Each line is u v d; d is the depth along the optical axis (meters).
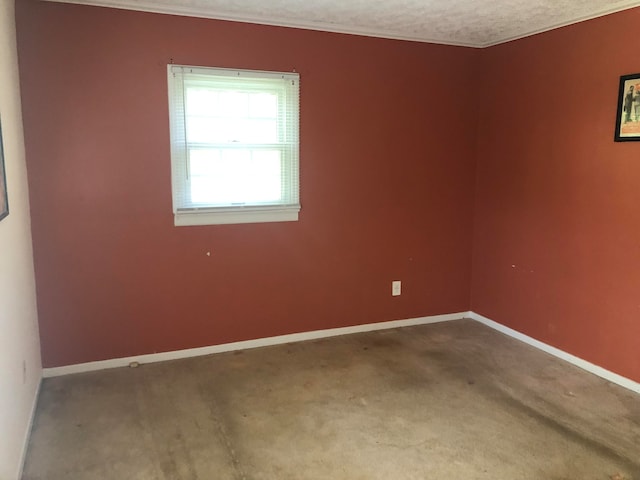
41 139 2.91
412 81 3.79
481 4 2.94
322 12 3.13
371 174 3.78
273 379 3.10
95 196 3.07
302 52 3.43
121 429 2.52
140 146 3.12
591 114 3.13
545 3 2.91
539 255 3.58
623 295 3.01
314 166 3.59
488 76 3.94
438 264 4.13
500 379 3.12
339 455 2.32
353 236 3.79
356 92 3.63
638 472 2.21
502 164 3.86
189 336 3.43
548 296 3.53
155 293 3.30
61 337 3.11
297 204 3.56
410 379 3.11
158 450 2.35
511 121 3.75
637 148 2.88
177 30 3.11
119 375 3.14
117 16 2.97
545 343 3.57
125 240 3.18
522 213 3.70
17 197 2.51
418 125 3.87
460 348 3.62
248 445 2.39
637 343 2.95
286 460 2.28
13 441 2.05
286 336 3.71
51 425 2.54
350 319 3.90
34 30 2.83
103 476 2.15
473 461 2.28
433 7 3.01
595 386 3.04
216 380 3.08
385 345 3.67
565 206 3.35
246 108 3.36
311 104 3.51
